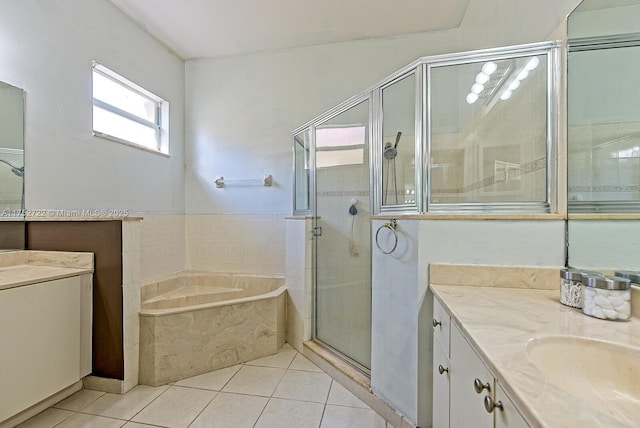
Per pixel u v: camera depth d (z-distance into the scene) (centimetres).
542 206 148
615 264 111
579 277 106
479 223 137
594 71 121
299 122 326
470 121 201
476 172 207
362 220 222
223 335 224
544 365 77
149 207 302
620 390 76
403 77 192
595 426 46
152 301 277
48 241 198
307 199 280
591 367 80
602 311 96
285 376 213
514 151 176
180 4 258
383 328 171
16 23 193
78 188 233
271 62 333
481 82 187
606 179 115
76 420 164
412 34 301
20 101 197
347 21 281
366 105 223
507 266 134
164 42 316
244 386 200
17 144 196
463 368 97
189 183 351
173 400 183
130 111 292
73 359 180
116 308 190
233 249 343
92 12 242
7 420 153
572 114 132
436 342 133
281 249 332
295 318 262
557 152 142
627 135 109
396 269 160
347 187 235
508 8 194
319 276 253
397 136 196
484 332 85
